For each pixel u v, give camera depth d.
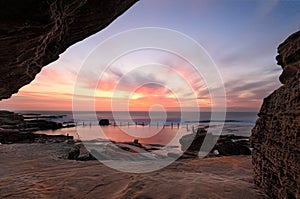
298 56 3.94
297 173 3.11
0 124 32.22
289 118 3.47
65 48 4.67
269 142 4.34
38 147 12.64
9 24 2.47
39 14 2.52
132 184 5.21
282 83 4.73
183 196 4.36
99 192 4.73
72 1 2.88
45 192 4.75
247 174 6.62
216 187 4.94
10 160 9.06
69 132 30.12
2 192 4.77
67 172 6.75
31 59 3.85
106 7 3.91
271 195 4.18
